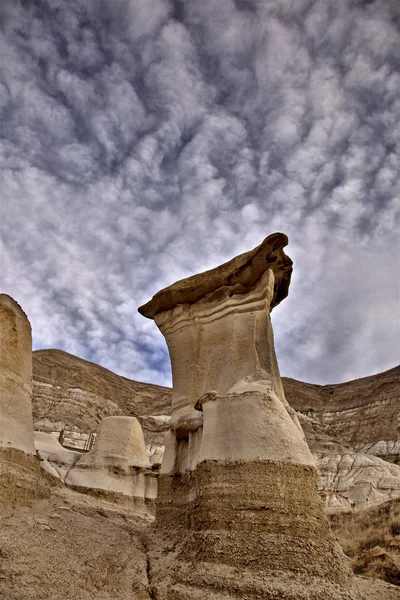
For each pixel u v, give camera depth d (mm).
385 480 35000
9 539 7914
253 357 10586
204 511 8914
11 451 10133
